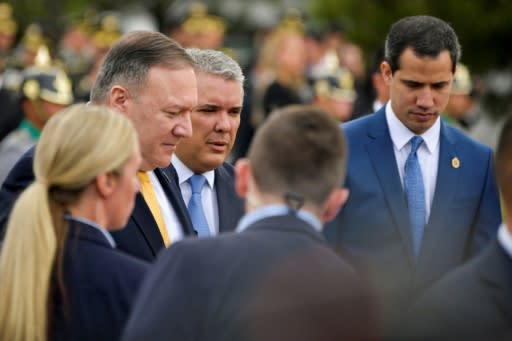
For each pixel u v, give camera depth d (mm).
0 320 6898
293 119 6699
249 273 6422
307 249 6508
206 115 9766
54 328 6945
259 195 6703
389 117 9984
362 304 6465
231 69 9852
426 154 9914
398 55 9602
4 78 19641
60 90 14773
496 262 6504
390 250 9641
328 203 6750
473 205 9836
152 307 6434
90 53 27594
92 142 7051
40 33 25266
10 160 14102
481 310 6398
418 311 6535
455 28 22797
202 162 9844
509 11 22469
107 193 7117
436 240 9672
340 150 6695
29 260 6883
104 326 7000
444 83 9594
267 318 6309
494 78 24078
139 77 8953
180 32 23891
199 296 6434
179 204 9391
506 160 6625
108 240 7246
